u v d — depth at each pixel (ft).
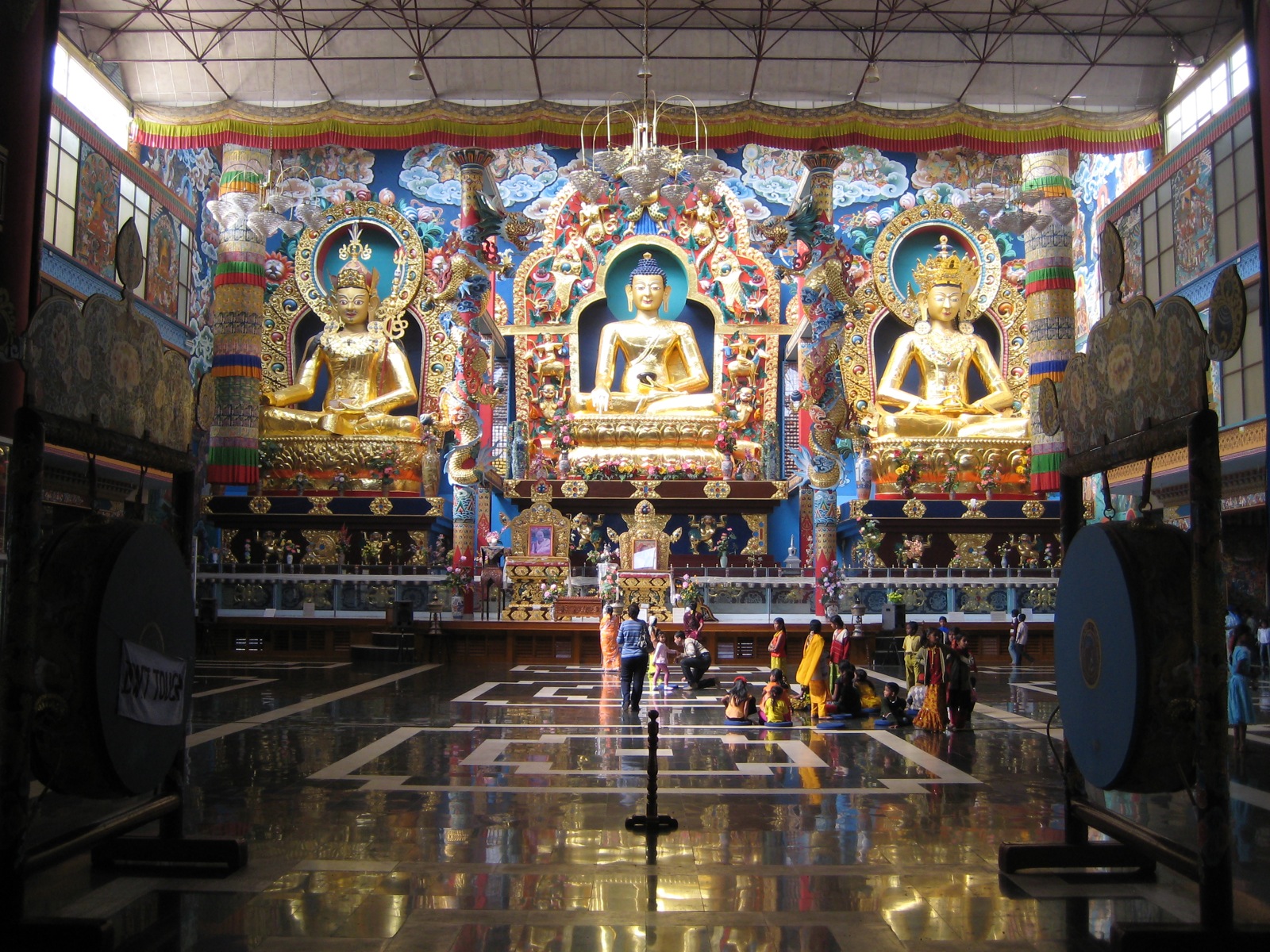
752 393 108.88
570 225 111.24
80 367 19.98
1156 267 81.05
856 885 21.58
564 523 91.71
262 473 104.27
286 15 74.02
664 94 81.30
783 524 106.93
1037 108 83.20
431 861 23.18
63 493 71.77
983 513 100.32
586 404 109.60
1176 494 79.25
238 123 78.13
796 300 110.52
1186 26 74.95
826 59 78.64
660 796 30.25
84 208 75.00
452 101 78.43
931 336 106.73
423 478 103.45
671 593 86.12
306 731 42.83
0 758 17.83
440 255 107.65
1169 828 28.04
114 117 81.82
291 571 92.48
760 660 80.33
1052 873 22.47
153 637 21.24
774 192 111.34
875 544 93.20
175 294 91.35
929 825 26.86
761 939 18.45
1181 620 18.62
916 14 74.33
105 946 17.66
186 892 20.83
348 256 108.88
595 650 80.38
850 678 47.78
